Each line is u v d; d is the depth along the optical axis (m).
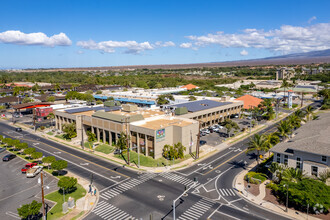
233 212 47.72
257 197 53.12
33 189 58.47
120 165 72.12
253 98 157.00
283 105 171.12
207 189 57.06
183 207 49.66
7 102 176.50
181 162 73.44
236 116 135.50
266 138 71.00
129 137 80.81
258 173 63.47
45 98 185.25
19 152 84.75
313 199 45.66
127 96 180.88
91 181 56.59
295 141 63.69
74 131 100.62
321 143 57.97
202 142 89.69
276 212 47.50
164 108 110.31
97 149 86.31
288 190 48.75
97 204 51.28
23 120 135.75
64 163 63.50
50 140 99.00
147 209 49.22
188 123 84.56
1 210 49.78
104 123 90.06
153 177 63.81
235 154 79.94
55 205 51.09
